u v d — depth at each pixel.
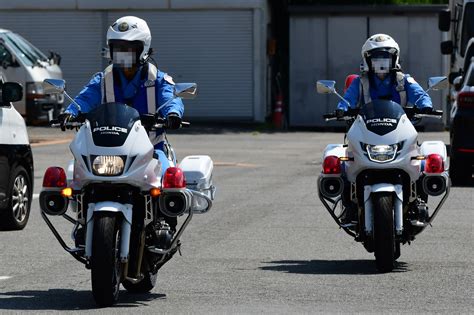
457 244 29.11
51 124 21.81
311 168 51.25
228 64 90.00
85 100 21.98
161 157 21.45
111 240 19.83
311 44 88.00
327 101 88.25
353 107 25.64
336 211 35.97
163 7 89.62
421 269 25.08
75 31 90.50
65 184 20.97
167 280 23.81
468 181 44.38
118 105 20.70
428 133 81.06
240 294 22.08
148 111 22.03
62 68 90.81
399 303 21.00
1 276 24.44
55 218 34.84
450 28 67.00
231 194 40.81
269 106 94.44
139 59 21.84
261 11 89.25
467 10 61.22
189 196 21.03
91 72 90.75
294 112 88.62
